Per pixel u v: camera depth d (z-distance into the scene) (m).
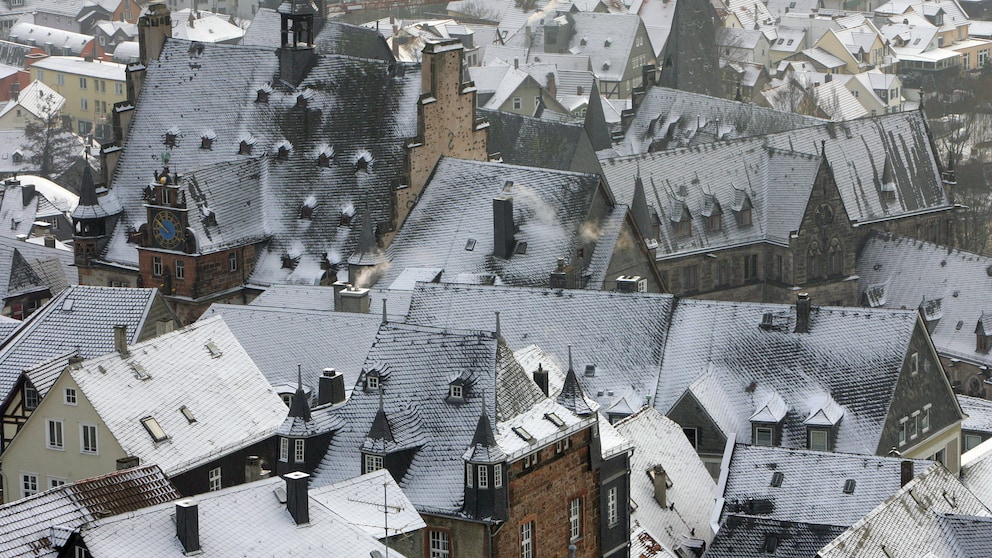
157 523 166.12
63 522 170.88
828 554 196.38
